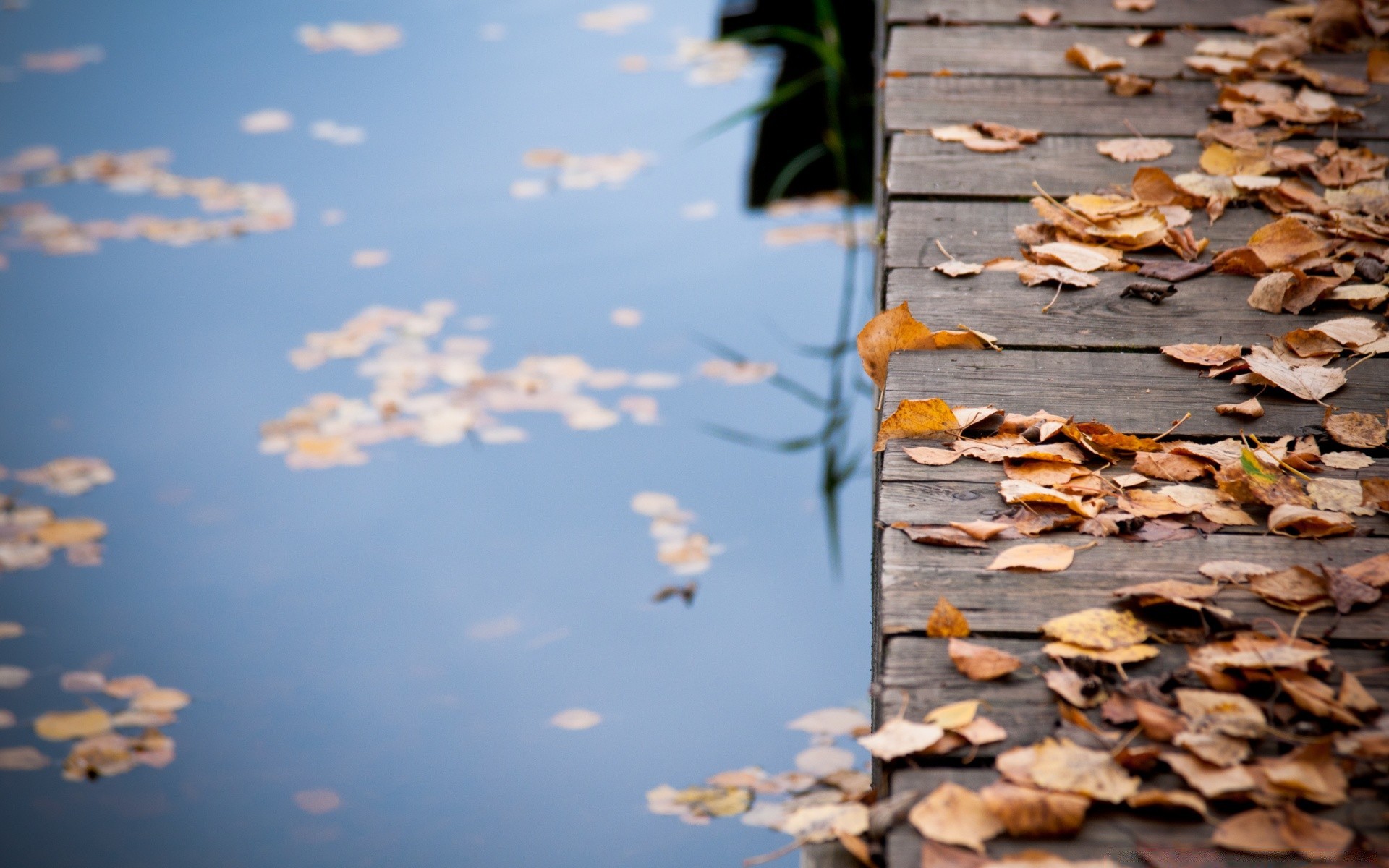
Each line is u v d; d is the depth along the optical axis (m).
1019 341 2.01
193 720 2.68
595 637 2.93
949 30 3.18
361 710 2.71
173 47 6.75
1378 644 1.38
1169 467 1.71
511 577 3.13
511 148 5.51
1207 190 2.41
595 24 6.86
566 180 5.23
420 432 3.69
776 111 5.65
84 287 4.47
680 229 4.86
